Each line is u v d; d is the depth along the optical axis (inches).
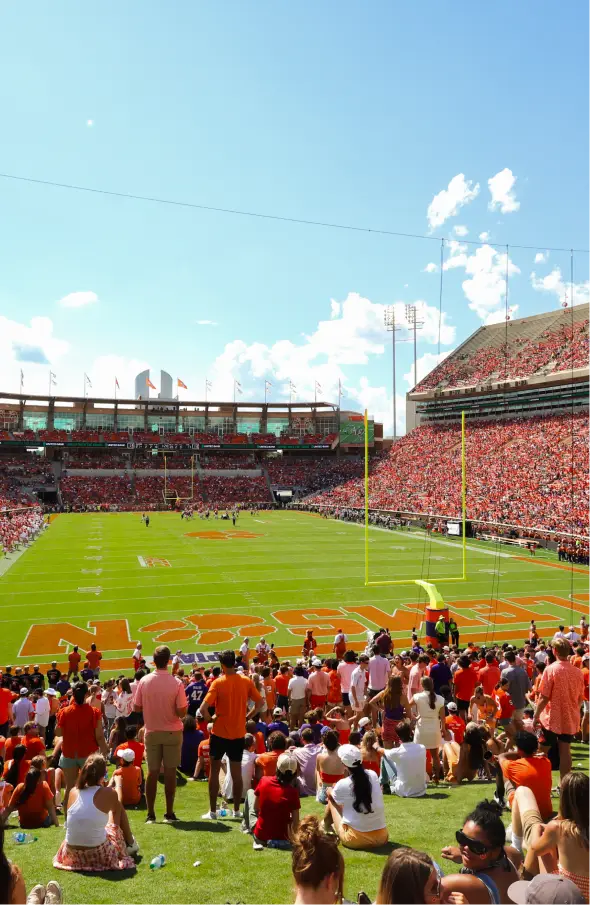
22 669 673.0
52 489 3216.0
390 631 948.0
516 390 2829.7
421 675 432.8
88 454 3585.1
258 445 3612.2
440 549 1742.1
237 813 275.7
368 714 437.7
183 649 861.8
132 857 218.4
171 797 267.0
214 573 1374.3
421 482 2664.9
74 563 1486.2
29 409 3499.0
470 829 142.6
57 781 317.4
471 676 466.0
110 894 187.9
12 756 321.1
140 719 522.3
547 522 1825.8
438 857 211.3
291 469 3654.0
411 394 3284.9
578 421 2472.9
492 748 355.6
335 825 230.8
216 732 267.7
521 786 200.4
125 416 3703.3
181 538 1958.7
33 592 1177.4
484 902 131.9
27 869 210.1
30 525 1996.8
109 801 214.5
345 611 1060.5
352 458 3814.0
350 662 506.6
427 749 345.4
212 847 228.8
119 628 952.3
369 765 308.8
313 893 129.0
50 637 903.7
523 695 407.2
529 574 1378.0
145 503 3171.8
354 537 2007.9
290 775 230.8
